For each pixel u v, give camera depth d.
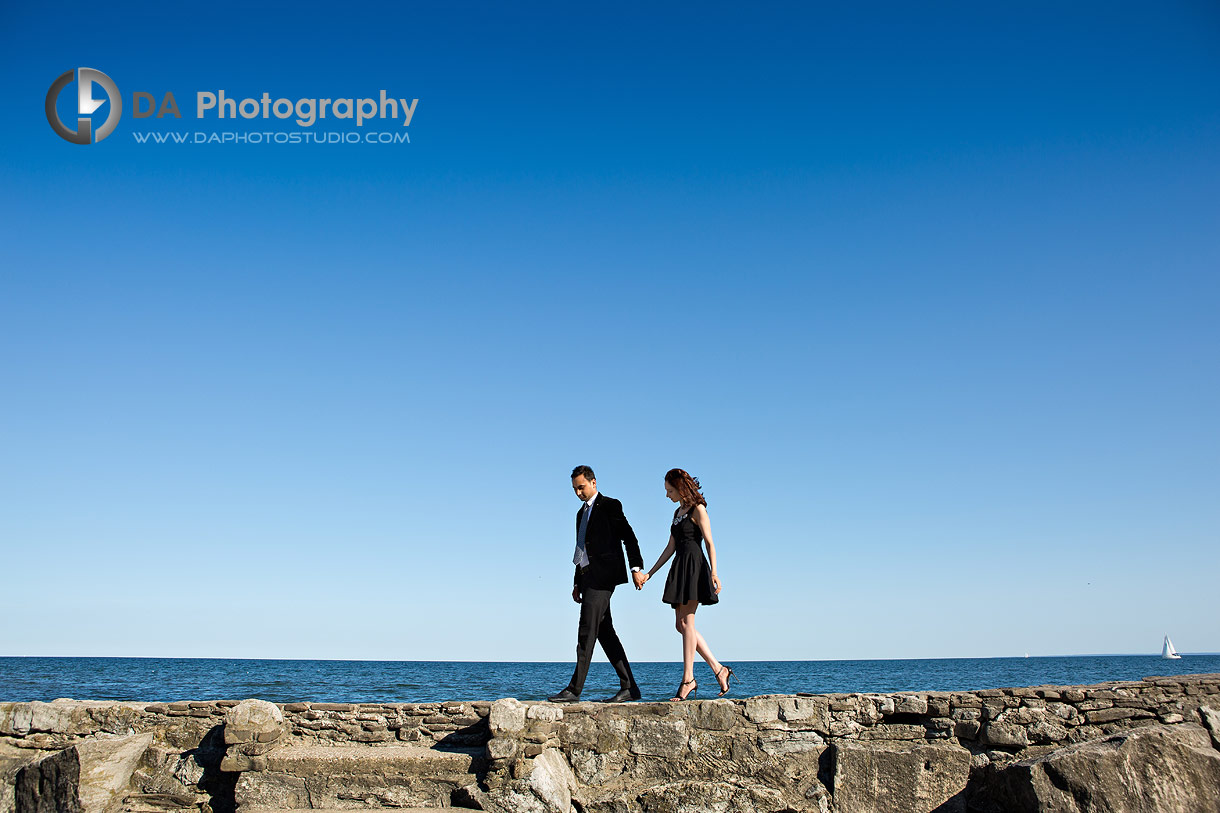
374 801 6.09
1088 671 50.28
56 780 6.32
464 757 6.20
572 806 6.15
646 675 59.66
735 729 6.50
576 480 7.45
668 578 7.25
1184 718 6.38
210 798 6.55
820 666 101.69
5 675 46.12
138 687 31.14
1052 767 5.56
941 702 6.51
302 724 6.78
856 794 6.20
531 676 62.12
